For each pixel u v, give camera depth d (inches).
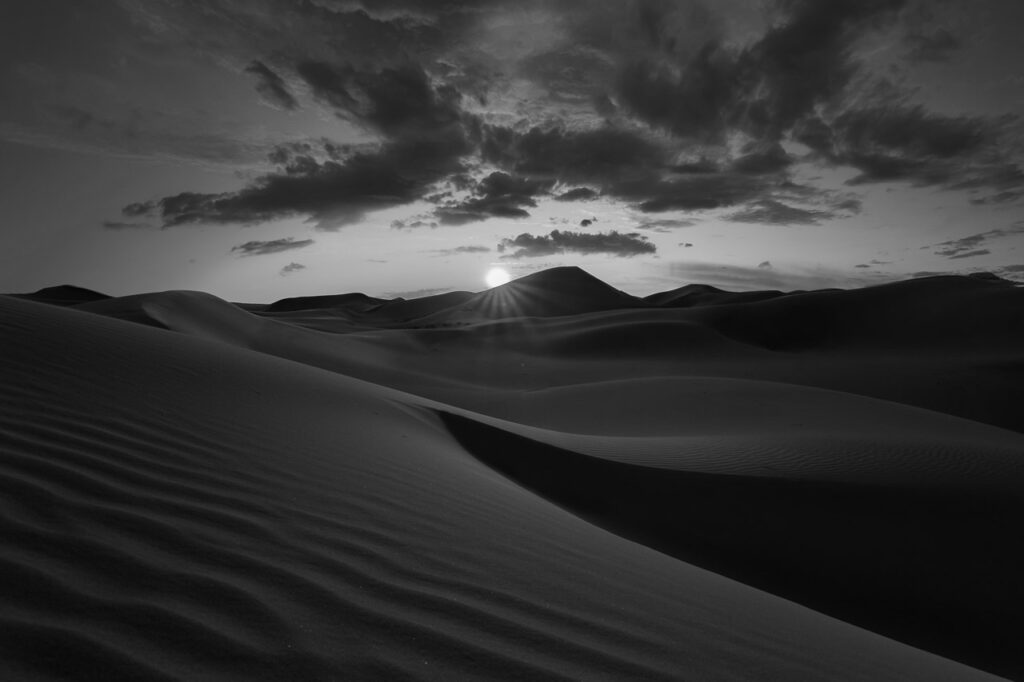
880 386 1683.1
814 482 374.3
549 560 138.5
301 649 74.0
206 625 75.6
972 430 687.1
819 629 147.7
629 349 2178.9
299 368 400.8
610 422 814.5
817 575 293.3
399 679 71.4
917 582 294.5
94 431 156.3
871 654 134.4
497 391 1299.2
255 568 95.5
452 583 107.2
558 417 891.4
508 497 213.3
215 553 98.5
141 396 205.2
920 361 2060.8
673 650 99.2
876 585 290.0
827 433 562.9
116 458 139.0
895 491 369.1
